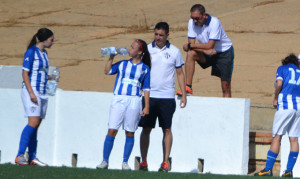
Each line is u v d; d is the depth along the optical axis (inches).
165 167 1382.9
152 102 1389.0
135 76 1314.0
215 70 1667.1
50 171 1182.3
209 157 1494.8
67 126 1608.0
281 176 1396.4
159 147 1540.4
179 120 1526.8
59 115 1614.2
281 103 1359.5
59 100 1614.2
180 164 1523.1
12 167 1219.2
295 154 1365.7
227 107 1482.5
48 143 1616.6
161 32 1385.3
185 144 1520.7
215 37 1584.6
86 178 1118.4
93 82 2630.4
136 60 1325.0
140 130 1551.4
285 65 1382.9
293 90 1359.5
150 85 1390.3
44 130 1619.1
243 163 1472.7
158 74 1389.0
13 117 1625.2
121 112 1305.4
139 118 1330.0
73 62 2970.0
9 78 1921.8
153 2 4072.3
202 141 1504.7
